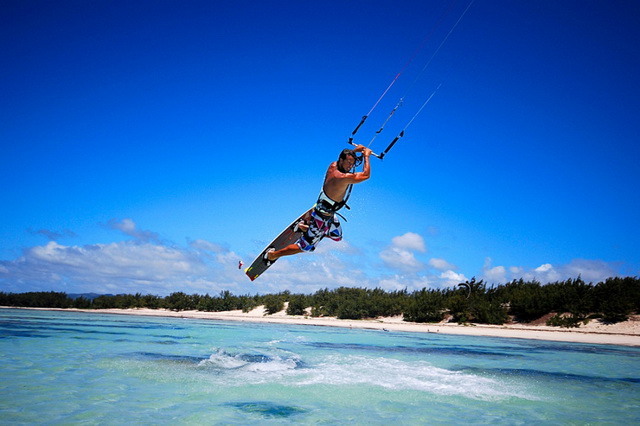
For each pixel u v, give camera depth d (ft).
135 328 74.02
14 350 39.01
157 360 35.81
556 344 63.41
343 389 26.05
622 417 21.71
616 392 28.71
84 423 17.51
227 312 145.07
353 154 21.06
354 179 20.29
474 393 26.32
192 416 19.12
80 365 32.07
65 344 45.11
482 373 34.45
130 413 19.25
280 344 52.65
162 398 22.40
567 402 24.95
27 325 70.28
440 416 20.65
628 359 46.96
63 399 21.40
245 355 40.42
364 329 89.61
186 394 23.54
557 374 35.63
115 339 52.65
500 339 70.44
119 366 32.19
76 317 106.63
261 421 18.74
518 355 48.47
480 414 21.33
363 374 31.53
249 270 26.27
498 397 25.54
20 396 21.74
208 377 28.81
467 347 55.93
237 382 27.35
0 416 18.03
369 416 20.16
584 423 20.34
